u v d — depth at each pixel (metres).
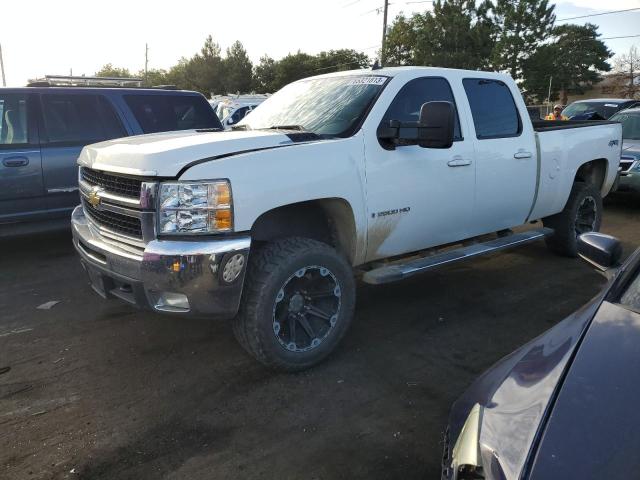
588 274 5.75
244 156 3.28
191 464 2.76
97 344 4.12
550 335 2.25
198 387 3.49
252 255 3.52
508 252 6.58
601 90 61.59
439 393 3.42
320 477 2.67
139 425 3.09
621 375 1.83
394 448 2.88
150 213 3.18
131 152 3.36
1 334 4.32
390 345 4.09
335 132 3.93
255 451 2.86
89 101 6.70
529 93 48.00
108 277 3.63
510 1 45.78
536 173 5.33
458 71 4.76
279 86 62.78
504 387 1.97
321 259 3.57
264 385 3.51
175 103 7.38
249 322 3.39
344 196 3.72
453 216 4.59
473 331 4.34
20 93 6.25
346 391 3.44
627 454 1.53
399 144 4.04
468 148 4.59
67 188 6.46
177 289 3.12
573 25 63.44
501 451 1.65
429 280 5.57
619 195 9.38
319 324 3.72
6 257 6.53
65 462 2.78
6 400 3.36
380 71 4.43
